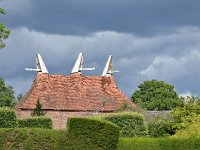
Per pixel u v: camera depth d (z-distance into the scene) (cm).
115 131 6384
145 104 18338
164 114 10794
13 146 6322
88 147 6238
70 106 10662
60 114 10550
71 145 6244
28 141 6303
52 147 6278
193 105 8450
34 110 9844
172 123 8462
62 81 11019
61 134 6300
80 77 11119
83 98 10875
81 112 10675
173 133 8494
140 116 8375
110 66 11356
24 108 10425
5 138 6331
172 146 6725
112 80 11275
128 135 8250
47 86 10831
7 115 7812
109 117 8244
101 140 6269
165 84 18700
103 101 10900
